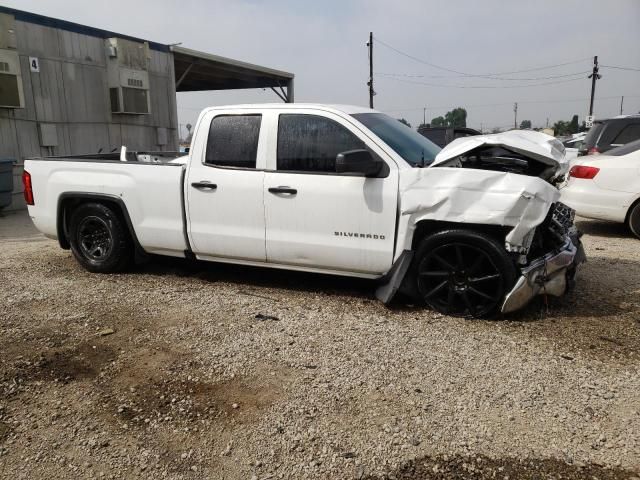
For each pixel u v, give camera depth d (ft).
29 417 10.09
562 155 14.97
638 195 24.57
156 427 9.70
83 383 11.25
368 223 14.64
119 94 50.70
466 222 13.42
